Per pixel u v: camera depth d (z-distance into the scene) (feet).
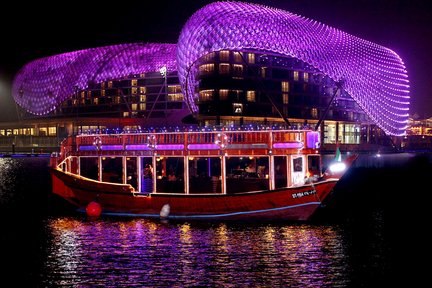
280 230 112.78
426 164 347.15
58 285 79.56
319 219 127.65
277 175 127.85
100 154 136.98
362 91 373.40
